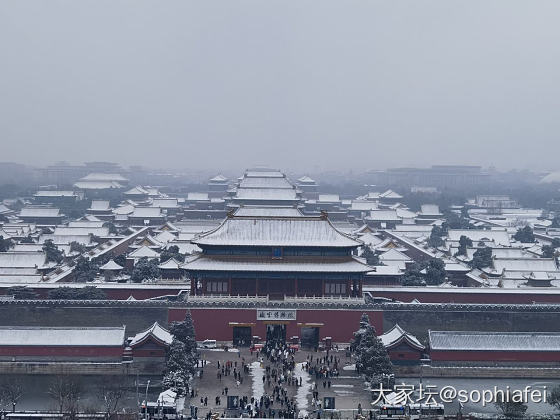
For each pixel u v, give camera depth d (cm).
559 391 19362
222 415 18350
